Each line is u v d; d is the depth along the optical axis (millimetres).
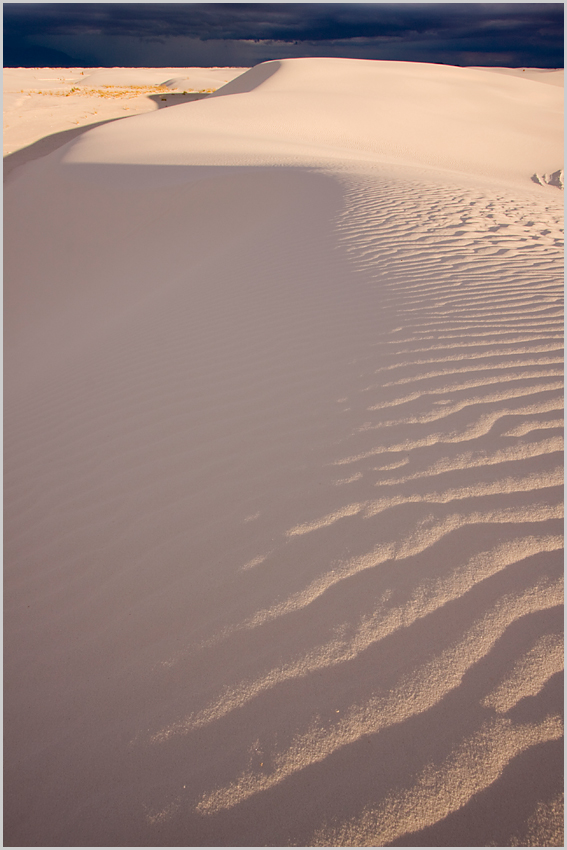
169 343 4711
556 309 4035
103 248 10781
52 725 1814
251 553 2260
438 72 35969
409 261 5344
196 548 2355
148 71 88375
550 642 1776
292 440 2893
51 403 4375
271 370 3680
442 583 2008
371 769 1523
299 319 4406
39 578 2451
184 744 1661
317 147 17797
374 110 26094
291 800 1488
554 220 6980
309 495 2496
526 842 1354
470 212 7211
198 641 1958
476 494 2383
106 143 17531
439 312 4121
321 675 1766
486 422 2811
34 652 2088
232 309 5027
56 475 3229
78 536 2645
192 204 10375
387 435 2795
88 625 2148
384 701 1669
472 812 1419
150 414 3564
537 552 2098
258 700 1730
